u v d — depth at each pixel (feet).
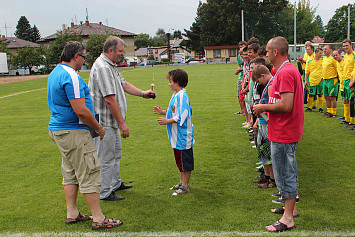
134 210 11.89
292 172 10.06
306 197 12.38
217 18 179.73
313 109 31.89
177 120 12.60
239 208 11.75
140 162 17.35
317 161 16.49
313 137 21.18
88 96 10.84
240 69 24.26
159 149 19.67
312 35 156.97
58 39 134.51
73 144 10.27
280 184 10.22
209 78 69.82
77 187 11.15
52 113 10.49
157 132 24.00
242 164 16.63
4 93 54.80
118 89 12.82
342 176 14.38
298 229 10.07
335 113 27.78
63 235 10.21
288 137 9.90
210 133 23.32
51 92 10.34
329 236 9.61
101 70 12.04
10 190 14.02
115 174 13.60
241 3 170.50
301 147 19.02
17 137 23.67
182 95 12.82
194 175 15.29
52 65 139.74
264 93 12.38
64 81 9.93
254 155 18.03
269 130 10.36
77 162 10.41
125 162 17.42
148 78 74.95
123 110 13.00
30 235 10.24
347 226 10.14
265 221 10.70
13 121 29.81
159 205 12.24
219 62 178.50
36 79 91.86
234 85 55.26
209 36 185.26
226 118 28.53
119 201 12.72
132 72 103.19
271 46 10.03
